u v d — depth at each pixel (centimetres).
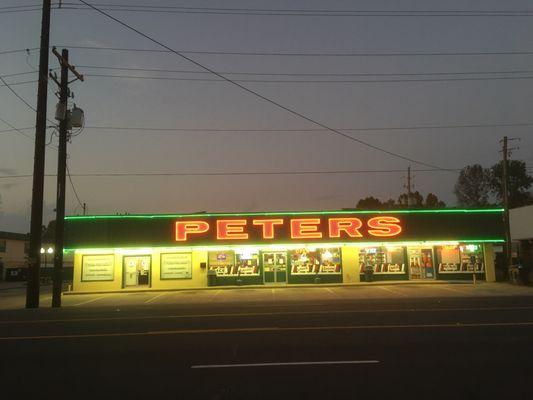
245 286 3378
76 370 923
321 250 3450
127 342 1209
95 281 3375
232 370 888
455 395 717
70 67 2542
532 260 4159
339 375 838
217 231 3369
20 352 1109
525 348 1048
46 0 2480
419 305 2036
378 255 3472
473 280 3419
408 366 895
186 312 1942
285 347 1088
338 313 1745
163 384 806
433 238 3388
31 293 2397
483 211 3422
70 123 2575
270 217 3384
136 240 3353
